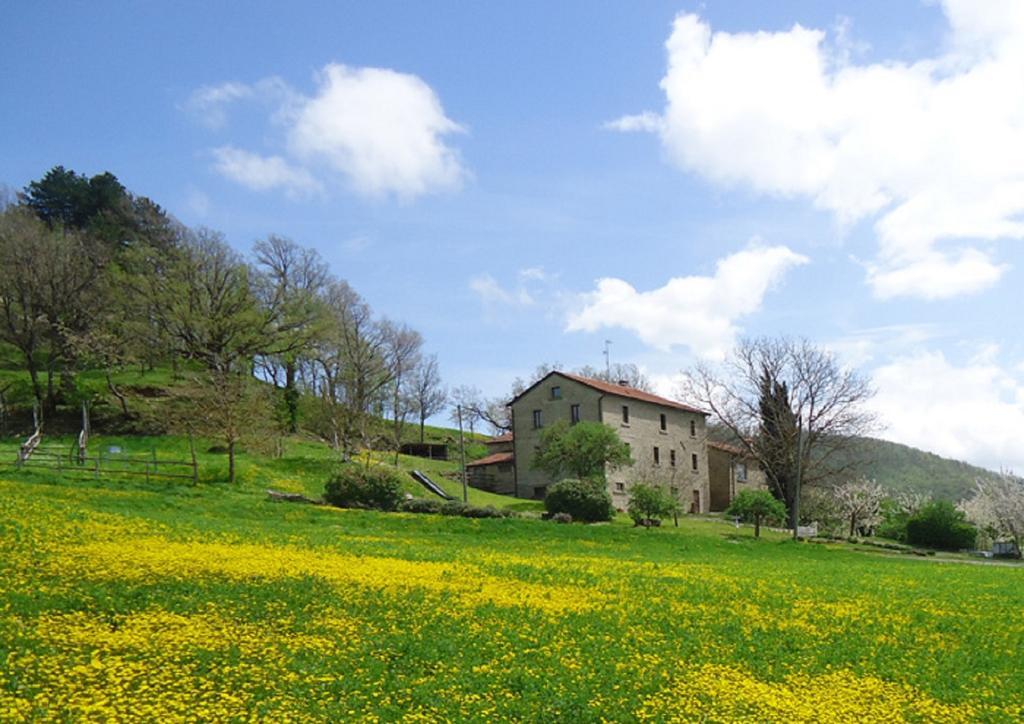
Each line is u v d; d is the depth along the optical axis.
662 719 14.45
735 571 35.56
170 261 88.12
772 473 86.25
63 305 86.62
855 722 15.25
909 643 21.66
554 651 17.80
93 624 16.39
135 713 12.27
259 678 14.35
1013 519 83.31
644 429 87.31
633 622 21.50
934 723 15.53
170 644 15.67
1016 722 15.84
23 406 81.81
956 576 40.34
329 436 92.50
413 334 114.31
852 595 29.42
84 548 23.56
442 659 16.55
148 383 91.06
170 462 59.12
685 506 90.75
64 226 118.19
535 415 87.44
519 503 76.06
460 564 29.73
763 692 16.41
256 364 95.00
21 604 17.05
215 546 27.23
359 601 20.70
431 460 104.06
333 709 13.30
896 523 85.94
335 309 99.31
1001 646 22.00
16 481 42.84
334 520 44.66
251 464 68.25
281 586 21.31
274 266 96.94
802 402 84.62
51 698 12.48
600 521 59.31
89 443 73.44
